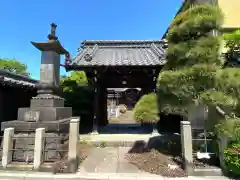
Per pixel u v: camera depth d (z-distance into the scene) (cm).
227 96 426
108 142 747
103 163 549
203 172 463
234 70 432
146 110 534
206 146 575
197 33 493
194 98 461
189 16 485
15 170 496
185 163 471
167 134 885
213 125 518
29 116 608
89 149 693
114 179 446
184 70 461
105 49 1162
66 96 1082
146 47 1181
